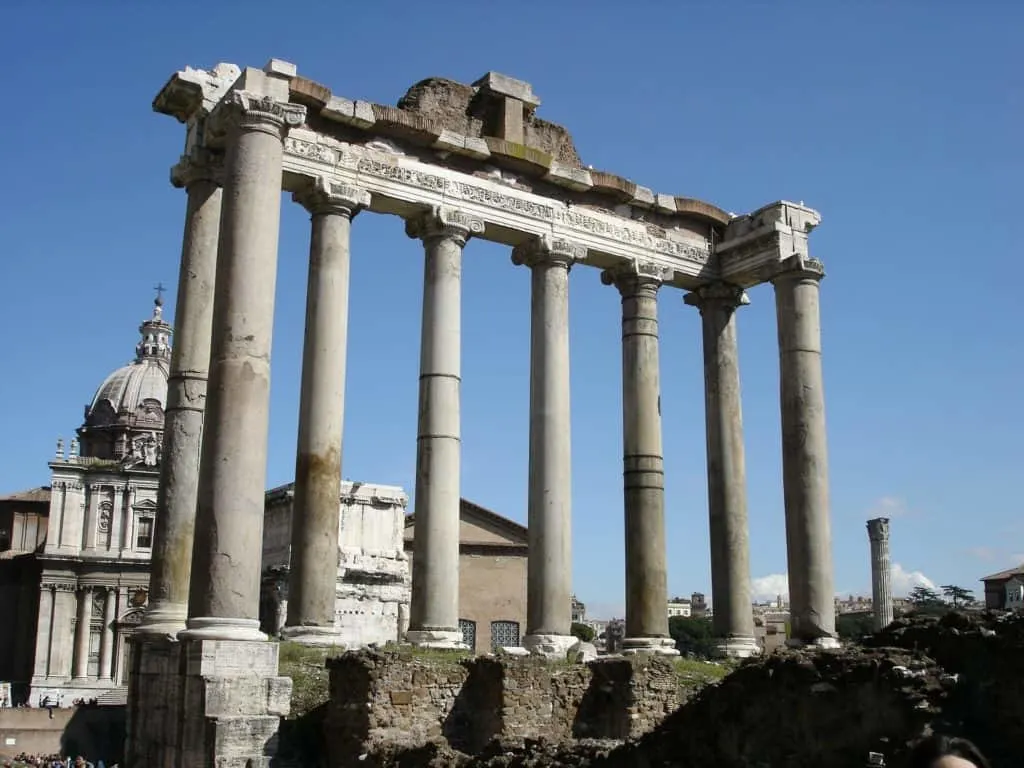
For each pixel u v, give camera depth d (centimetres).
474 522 7400
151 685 2455
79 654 9081
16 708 6569
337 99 2934
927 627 1666
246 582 2300
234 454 2345
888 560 6019
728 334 3631
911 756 595
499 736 2131
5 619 9650
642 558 3256
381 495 6788
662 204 3525
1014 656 1485
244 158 2523
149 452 9812
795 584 3238
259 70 2592
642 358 3403
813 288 3434
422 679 2328
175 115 2902
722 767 1727
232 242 2469
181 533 2625
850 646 1756
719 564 3472
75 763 5697
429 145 3100
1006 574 9312
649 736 1831
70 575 9225
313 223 2922
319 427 2778
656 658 2677
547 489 3084
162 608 2567
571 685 2542
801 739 1639
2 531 10388
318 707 2338
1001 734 1480
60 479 9381
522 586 7338
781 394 3388
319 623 2688
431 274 3067
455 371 3009
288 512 6969
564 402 3167
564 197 3362
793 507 3278
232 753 2131
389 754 2098
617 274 3481
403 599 6712
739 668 1795
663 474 3350
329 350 2823
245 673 2219
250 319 2428
